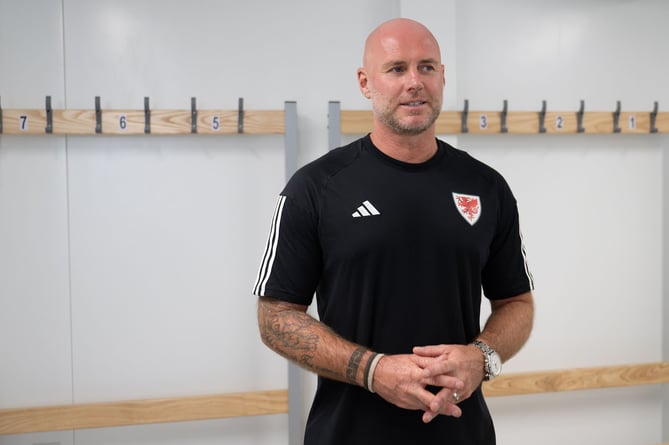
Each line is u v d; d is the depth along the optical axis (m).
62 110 2.56
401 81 1.31
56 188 2.71
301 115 2.89
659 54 3.21
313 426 1.41
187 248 2.82
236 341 2.86
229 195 2.84
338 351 1.27
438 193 1.37
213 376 2.85
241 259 2.86
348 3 2.91
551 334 3.16
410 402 1.22
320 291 1.42
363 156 1.40
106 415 2.62
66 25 2.69
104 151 2.74
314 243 1.37
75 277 2.74
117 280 2.77
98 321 2.76
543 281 3.14
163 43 2.76
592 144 3.17
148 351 2.80
